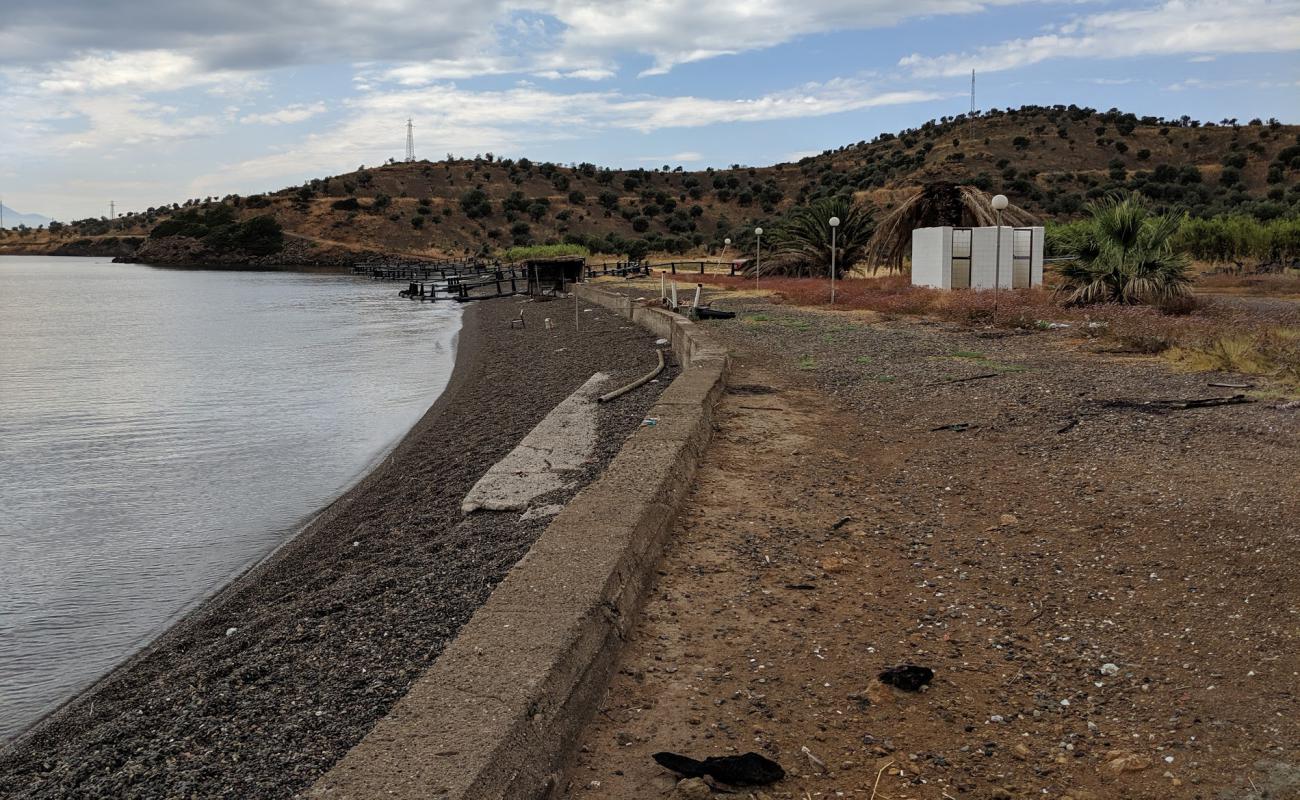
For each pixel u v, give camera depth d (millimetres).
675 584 4562
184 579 7910
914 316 19094
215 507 10203
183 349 27078
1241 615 3965
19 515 9945
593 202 127500
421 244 116812
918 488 6254
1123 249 18000
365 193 134375
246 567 8070
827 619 4172
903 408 8953
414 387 18984
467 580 5516
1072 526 5316
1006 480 6336
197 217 136375
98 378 21031
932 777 2924
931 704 3389
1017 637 3959
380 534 8086
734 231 74438
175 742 4168
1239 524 5039
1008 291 20953
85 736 4758
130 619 7031
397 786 2473
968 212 27938
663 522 5164
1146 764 2932
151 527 9484
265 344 28234
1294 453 6457
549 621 3506
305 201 128875
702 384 8914
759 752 3072
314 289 63219
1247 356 10695
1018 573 4684
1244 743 3018
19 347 27953
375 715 3920
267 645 5258
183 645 6254
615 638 3807
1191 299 17438
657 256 67375
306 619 5660
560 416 10641
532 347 22688
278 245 114688
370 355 24969
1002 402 8914
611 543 4367
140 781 3846
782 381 10805
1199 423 7574
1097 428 7602
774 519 5586
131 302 50844
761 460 6996
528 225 117188
